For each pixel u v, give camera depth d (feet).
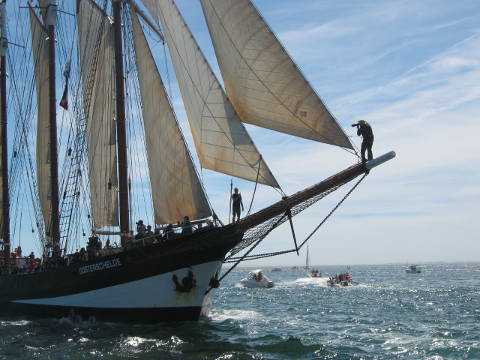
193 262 85.35
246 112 79.00
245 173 80.43
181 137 91.76
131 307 87.86
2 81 134.00
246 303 181.16
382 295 233.55
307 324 110.42
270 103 75.92
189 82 86.74
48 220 123.44
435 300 200.13
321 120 72.90
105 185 113.09
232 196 84.28
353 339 88.33
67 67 122.62
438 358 71.97
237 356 67.87
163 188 93.20
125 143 100.32
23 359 65.62
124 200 99.14
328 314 137.69
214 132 82.38
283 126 75.97
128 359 64.90
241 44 77.61
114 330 84.33
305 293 250.98
